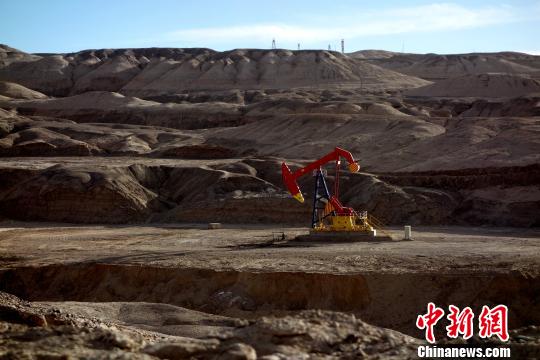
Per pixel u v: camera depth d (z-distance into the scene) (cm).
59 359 1617
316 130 9606
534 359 1689
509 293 3247
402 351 1745
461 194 6306
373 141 8575
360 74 18075
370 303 3331
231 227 6041
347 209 4922
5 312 2634
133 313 3002
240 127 10450
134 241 5250
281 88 16925
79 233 5847
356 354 1702
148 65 19512
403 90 15938
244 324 1902
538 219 5706
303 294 3459
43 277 4156
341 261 3834
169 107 13338
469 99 13325
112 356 1612
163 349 1688
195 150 9369
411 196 6156
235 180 6956
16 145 9919
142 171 7356
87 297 3938
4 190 7562
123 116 13462
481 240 4722
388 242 4697
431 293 3297
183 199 7019
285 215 6284
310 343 1738
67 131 10925
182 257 4244
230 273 3697
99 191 6788
